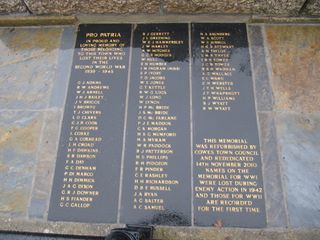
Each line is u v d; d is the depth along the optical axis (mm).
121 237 2867
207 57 3887
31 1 4031
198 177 3320
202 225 3150
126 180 3340
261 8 4012
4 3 4102
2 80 3939
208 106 3650
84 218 3223
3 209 3293
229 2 3955
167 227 3154
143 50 3947
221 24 4078
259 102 3664
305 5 4004
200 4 3994
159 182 3320
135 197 3273
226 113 3613
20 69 3984
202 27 4059
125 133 3545
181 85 3756
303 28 4074
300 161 3381
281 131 3518
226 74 3797
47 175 3410
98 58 3938
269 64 3854
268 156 3402
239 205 3207
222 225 3141
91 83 3812
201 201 3229
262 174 3324
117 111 3656
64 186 3348
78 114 3666
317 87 3729
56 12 4152
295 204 3209
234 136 3492
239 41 3975
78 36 4082
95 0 3994
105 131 3564
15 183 3402
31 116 3709
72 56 3977
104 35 4062
